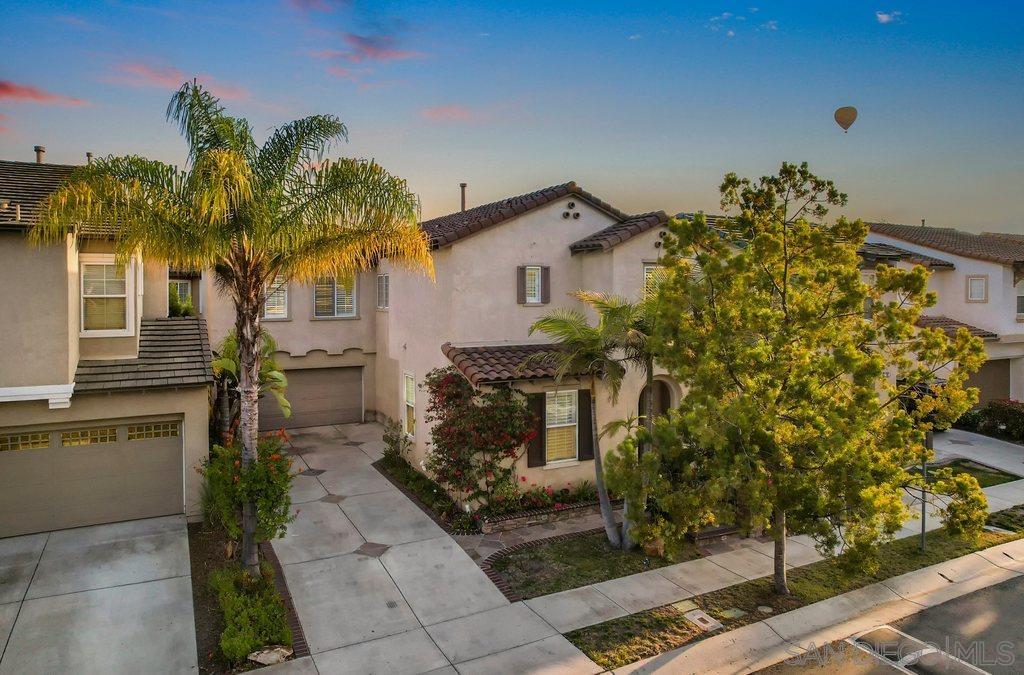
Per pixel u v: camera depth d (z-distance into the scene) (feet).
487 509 45.88
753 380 31.73
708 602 35.47
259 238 34.37
